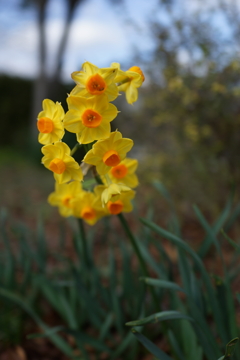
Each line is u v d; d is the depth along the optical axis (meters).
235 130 0.80
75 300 0.49
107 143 0.31
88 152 0.31
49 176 2.03
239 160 0.83
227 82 0.75
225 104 0.77
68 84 3.28
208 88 0.77
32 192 1.60
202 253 0.40
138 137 1.11
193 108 0.83
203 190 0.94
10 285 0.51
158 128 1.04
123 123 1.15
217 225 0.42
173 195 1.03
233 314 0.35
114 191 0.32
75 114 0.30
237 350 0.35
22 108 3.31
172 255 0.75
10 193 1.55
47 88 3.29
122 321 0.45
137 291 0.49
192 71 0.80
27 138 2.95
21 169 2.26
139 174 1.08
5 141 3.23
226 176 0.87
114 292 0.46
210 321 0.49
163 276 0.43
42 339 0.51
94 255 0.79
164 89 0.87
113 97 0.30
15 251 0.80
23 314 0.51
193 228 0.97
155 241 0.44
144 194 1.20
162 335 0.49
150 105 0.95
